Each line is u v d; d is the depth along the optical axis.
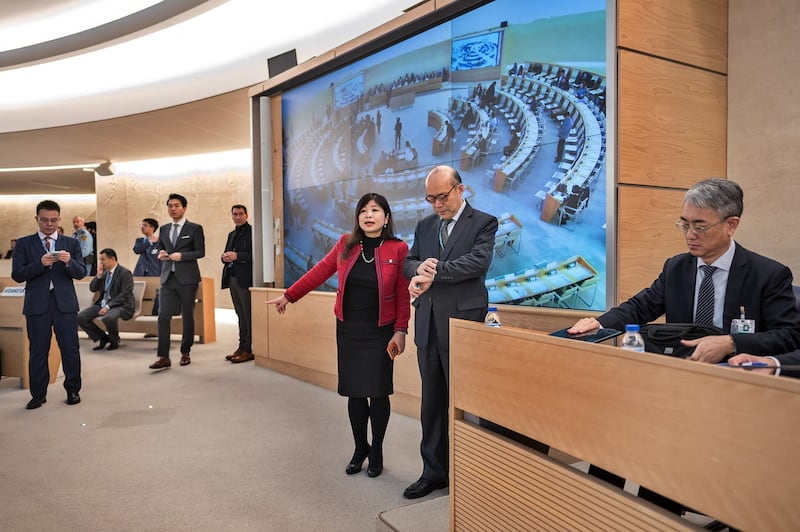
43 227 4.87
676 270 2.24
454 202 2.86
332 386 5.37
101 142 11.63
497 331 1.95
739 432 1.20
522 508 1.82
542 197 3.62
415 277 2.74
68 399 4.97
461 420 2.19
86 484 3.17
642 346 1.77
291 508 2.85
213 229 13.33
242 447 3.78
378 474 3.26
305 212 6.03
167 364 6.42
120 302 7.77
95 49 7.91
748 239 3.93
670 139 3.47
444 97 4.31
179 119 9.85
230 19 7.70
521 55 3.74
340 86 5.41
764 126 3.77
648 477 1.40
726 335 1.82
